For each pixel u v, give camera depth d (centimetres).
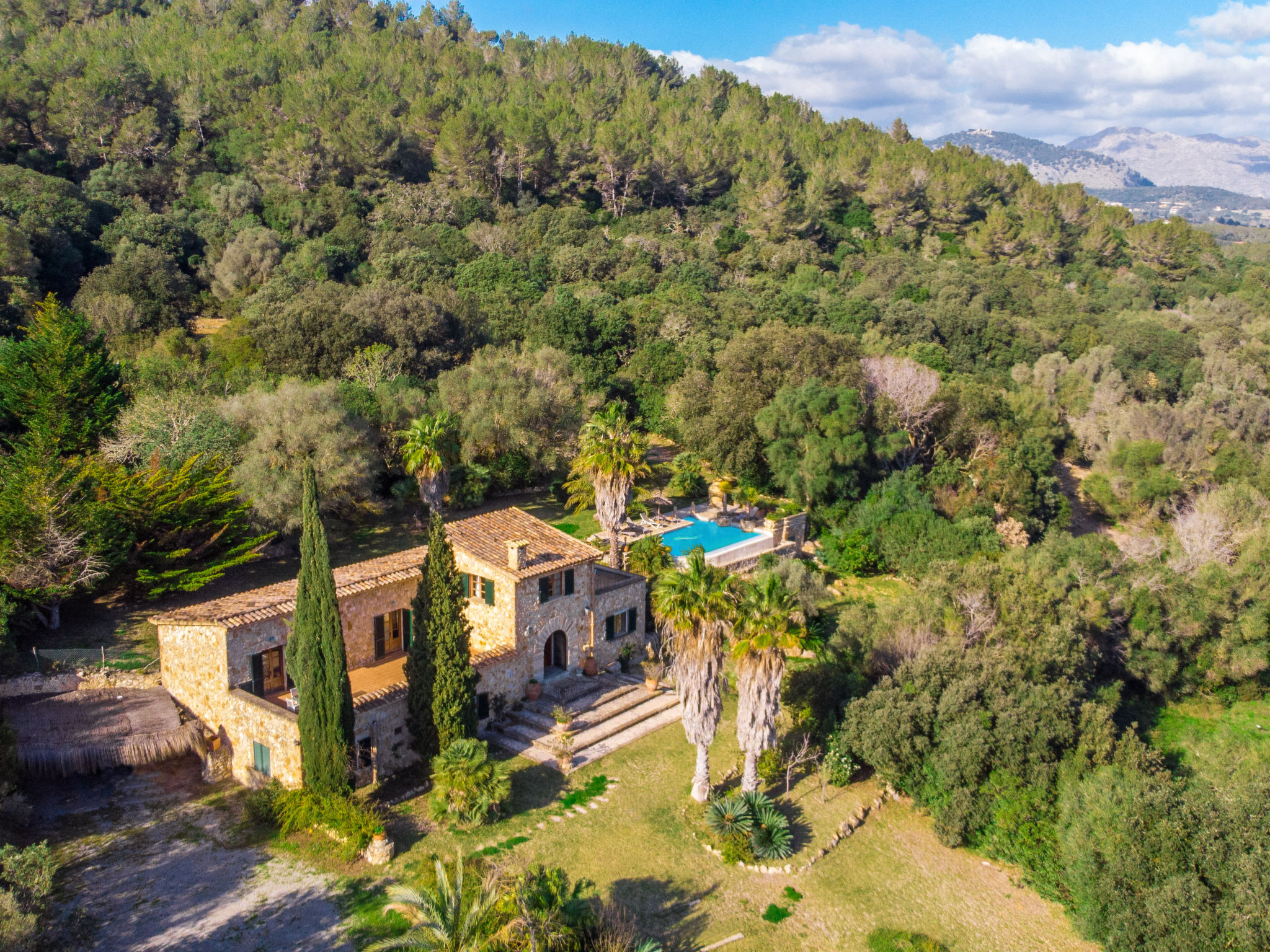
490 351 7269
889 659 4084
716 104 18162
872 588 5662
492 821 2981
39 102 10938
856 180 14738
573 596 3909
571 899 2467
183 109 12069
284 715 2948
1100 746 3394
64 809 2888
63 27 14850
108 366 4822
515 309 8544
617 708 3747
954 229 14425
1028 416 8644
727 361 7025
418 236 10462
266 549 4647
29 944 2117
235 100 12794
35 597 3469
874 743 3406
